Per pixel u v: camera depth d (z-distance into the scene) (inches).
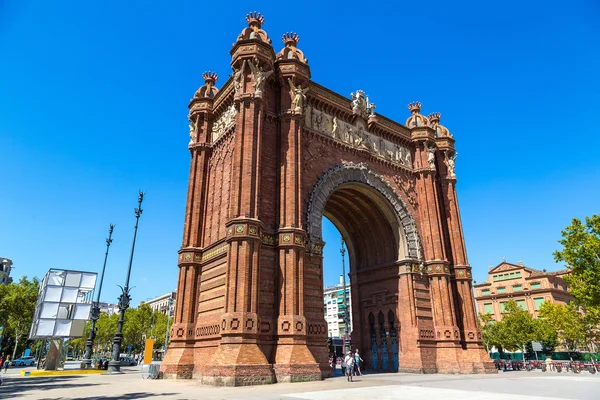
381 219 1753.2
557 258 1850.4
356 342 1761.8
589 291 1715.1
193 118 1664.6
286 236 1226.6
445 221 1839.3
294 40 1515.7
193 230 1477.6
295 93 1400.1
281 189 1291.8
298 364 1072.2
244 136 1272.1
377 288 1740.9
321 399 682.2
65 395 820.0
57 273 1680.6
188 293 1393.9
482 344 1652.3
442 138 1958.7
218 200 1438.2
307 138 1481.3
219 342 1148.5
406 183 1796.3
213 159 1566.2
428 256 1699.1
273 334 1141.7
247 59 1350.9
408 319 1565.0
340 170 1533.0
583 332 2620.6
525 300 4222.4
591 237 1736.0
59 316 1627.7
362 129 1704.0
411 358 1519.4
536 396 716.0
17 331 3373.5
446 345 1553.9
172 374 1266.0
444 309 1603.1
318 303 1282.0
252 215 1188.5
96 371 1749.5
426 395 738.2
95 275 1743.4
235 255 1141.7
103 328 4862.2
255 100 1299.2
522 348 3125.0
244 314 1073.5
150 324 4864.7
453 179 1895.9
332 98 1630.2
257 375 1007.6
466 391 811.4
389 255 1726.1
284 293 1167.6
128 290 1818.4
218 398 722.8
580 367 1701.5
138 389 936.3
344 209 1831.9
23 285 3336.6
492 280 4576.8
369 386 933.2
